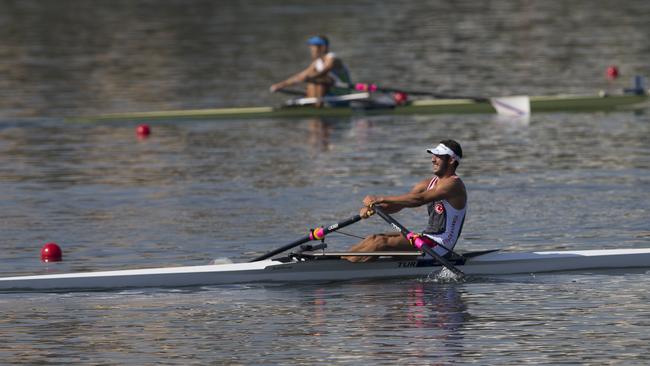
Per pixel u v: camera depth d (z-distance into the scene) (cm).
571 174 8075
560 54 16038
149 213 6988
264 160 8944
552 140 9731
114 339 4491
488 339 4416
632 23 19838
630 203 7050
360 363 4153
